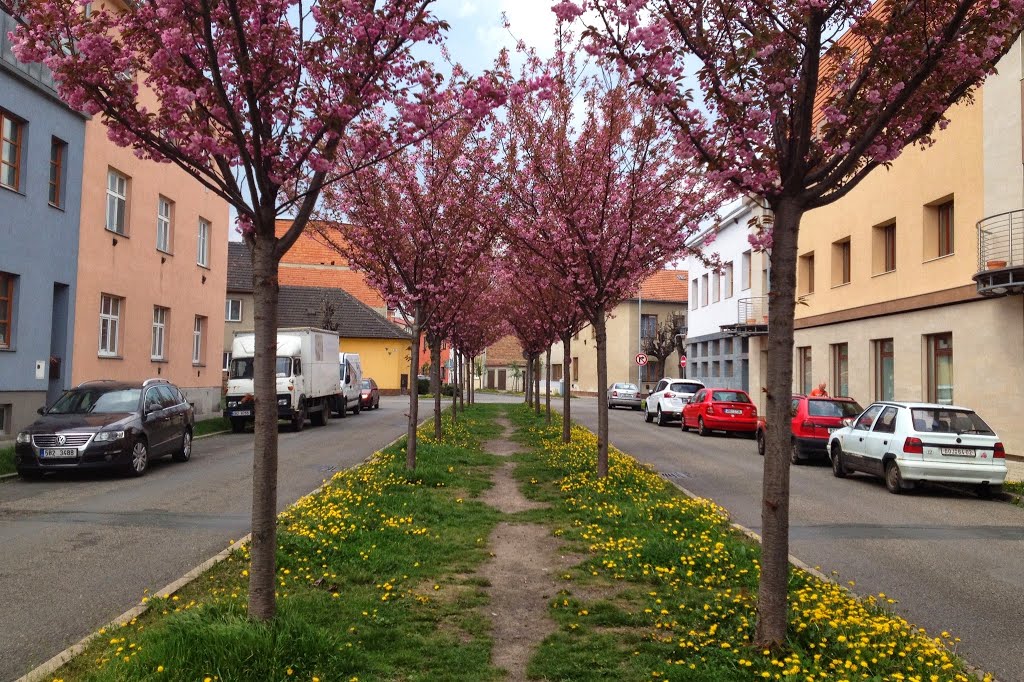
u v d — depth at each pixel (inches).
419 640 208.7
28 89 708.0
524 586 268.5
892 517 442.3
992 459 517.3
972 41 202.1
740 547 305.3
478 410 1503.4
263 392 207.3
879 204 964.0
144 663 175.2
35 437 534.9
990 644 226.2
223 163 208.2
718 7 216.5
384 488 462.6
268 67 201.3
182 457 656.4
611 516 382.6
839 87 231.9
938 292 820.0
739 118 209.6
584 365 2593.5
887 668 185.3
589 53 217.2
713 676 180.5
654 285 2491.4
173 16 204.1
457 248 551.2
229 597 228.4
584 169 478.6
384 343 2357.3
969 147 775.7
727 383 1615.4
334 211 533.0
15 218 694.5
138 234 942.4
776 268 209.5
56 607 249.1
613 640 210.5
